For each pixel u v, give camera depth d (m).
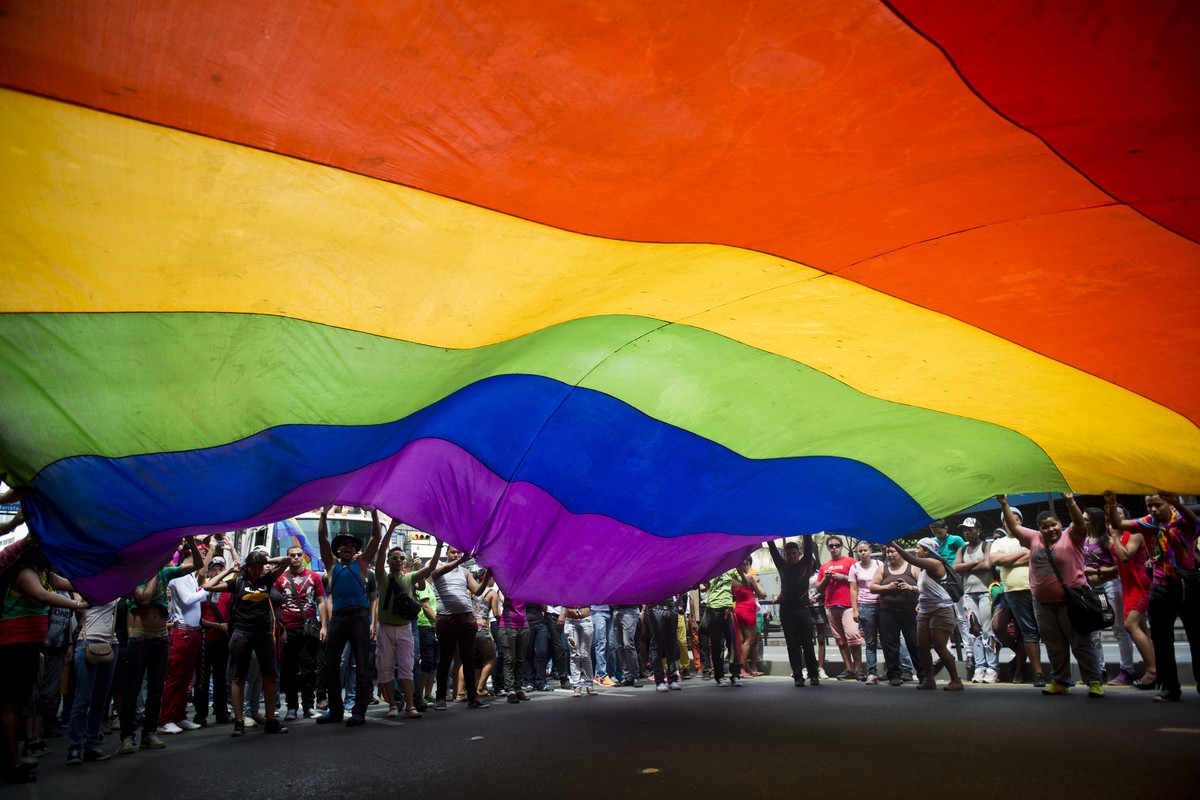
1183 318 4.66
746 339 5.54
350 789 5.06
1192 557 7.07
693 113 3.03
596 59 2.74
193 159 3.15
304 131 3.05
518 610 11.06
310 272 4.00
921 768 4.79
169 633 9.18
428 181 3.42
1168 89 2.81
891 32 2.61
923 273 4.44
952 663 9.38
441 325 4.68
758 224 3.92
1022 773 4.50
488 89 2.89
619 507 7.36
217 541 10.33
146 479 4.77
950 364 5.55
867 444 6.86
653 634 11.60
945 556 11.28
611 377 6.24
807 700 9.04
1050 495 8.20
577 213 3.74
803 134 3.17
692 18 2.55
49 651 8.48
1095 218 3.81
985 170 3.43
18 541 5.95
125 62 2.64
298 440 5.24
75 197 3.25
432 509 6.82
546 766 5.53
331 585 9.20
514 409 6.57
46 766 6.83
